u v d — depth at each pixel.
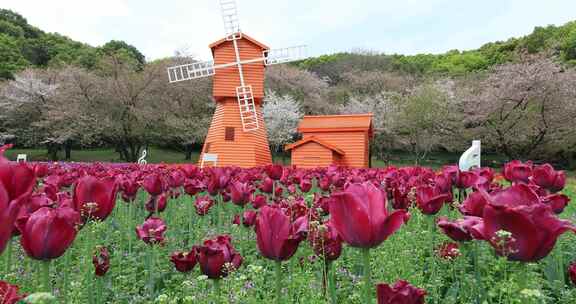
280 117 51.28
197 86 51.16
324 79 65.25
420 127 45.69
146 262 5.50
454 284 4.54
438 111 44.34
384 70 67.69
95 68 61.22
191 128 51.16
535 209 1.92
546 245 1.95
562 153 46.25
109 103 46.00
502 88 39.16
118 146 52.22
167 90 49.88
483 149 50.62
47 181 6.71
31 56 66.06
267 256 2.64
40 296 1.96
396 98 54.47
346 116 29.25
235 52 27.55
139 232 4.66
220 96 27.41
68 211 2.54
